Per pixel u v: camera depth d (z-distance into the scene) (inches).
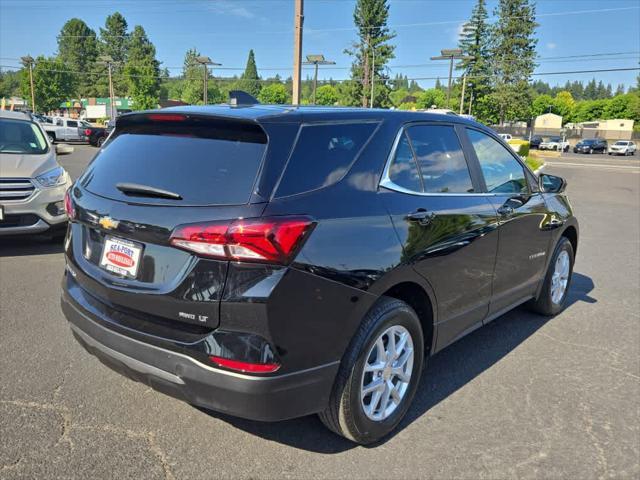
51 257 261.9
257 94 4279.0
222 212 92.4
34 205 256.7
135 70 2819.9
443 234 124.0
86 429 117.3
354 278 101.0
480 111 2807.6
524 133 3036.4
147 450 110.8
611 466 110.5
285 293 91.5
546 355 164.7
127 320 104.0
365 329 106.0
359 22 2613.2
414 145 126.8
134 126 120.0
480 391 140.9
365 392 109.3
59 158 867.4
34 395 130.3
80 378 139.6
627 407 134.4
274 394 93.4
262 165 95.6
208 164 100.4
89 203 112.4
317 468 107.1
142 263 100.7
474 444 117.0
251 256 89.6
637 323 194.5
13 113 309.3
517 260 161.6
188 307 94.2
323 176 102.3
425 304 125.8
